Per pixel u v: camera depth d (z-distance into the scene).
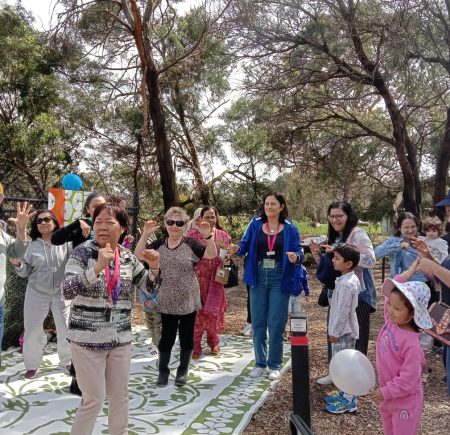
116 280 3.20
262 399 4.78
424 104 14.62
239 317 9.05
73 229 4.65
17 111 16.95
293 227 5.36
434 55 13.52
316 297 11.30
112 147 17.06
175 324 5.11
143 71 12.73
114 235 3.23
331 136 17.67
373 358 6.23
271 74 14.51
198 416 4.36
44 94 16.31
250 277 5.39
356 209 21.50
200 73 14.80
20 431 3.93
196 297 5.12
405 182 15.49
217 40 13.85
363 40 13.64
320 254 5.06
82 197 6.76
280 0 12.99
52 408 4.40
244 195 18.23
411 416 3.10
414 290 3.13
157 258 3.39
